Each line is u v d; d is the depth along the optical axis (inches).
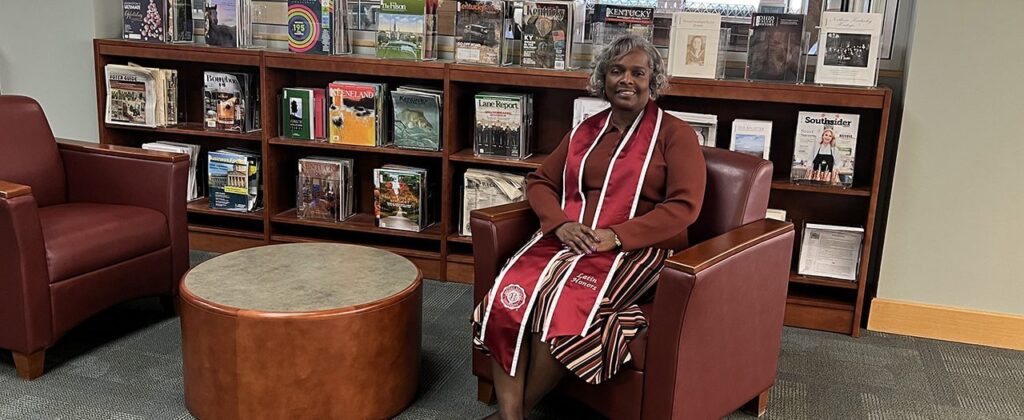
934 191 121.1
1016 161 117.2
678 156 93.7
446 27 145.8
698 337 82.5
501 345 86.9
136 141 163.6
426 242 153.7
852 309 126.7
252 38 152.7
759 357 95.3
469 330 124.4
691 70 125.5
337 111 143.1
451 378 108.5
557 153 102.7
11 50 159.8
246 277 97.8
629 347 84.0
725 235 89.6
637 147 95.3
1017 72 114.3
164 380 105.3
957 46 115.4
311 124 145.9
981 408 104.5
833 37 120.3
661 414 83.0
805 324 129.7
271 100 146.2
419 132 140.0
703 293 80.2
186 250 125.7
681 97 136.5
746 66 125.5
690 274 78.2
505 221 95.5
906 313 126.4
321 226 148.9
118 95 152.9
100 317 125.1
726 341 87.7
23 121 121.3
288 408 89.7
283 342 87.5
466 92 144.1
